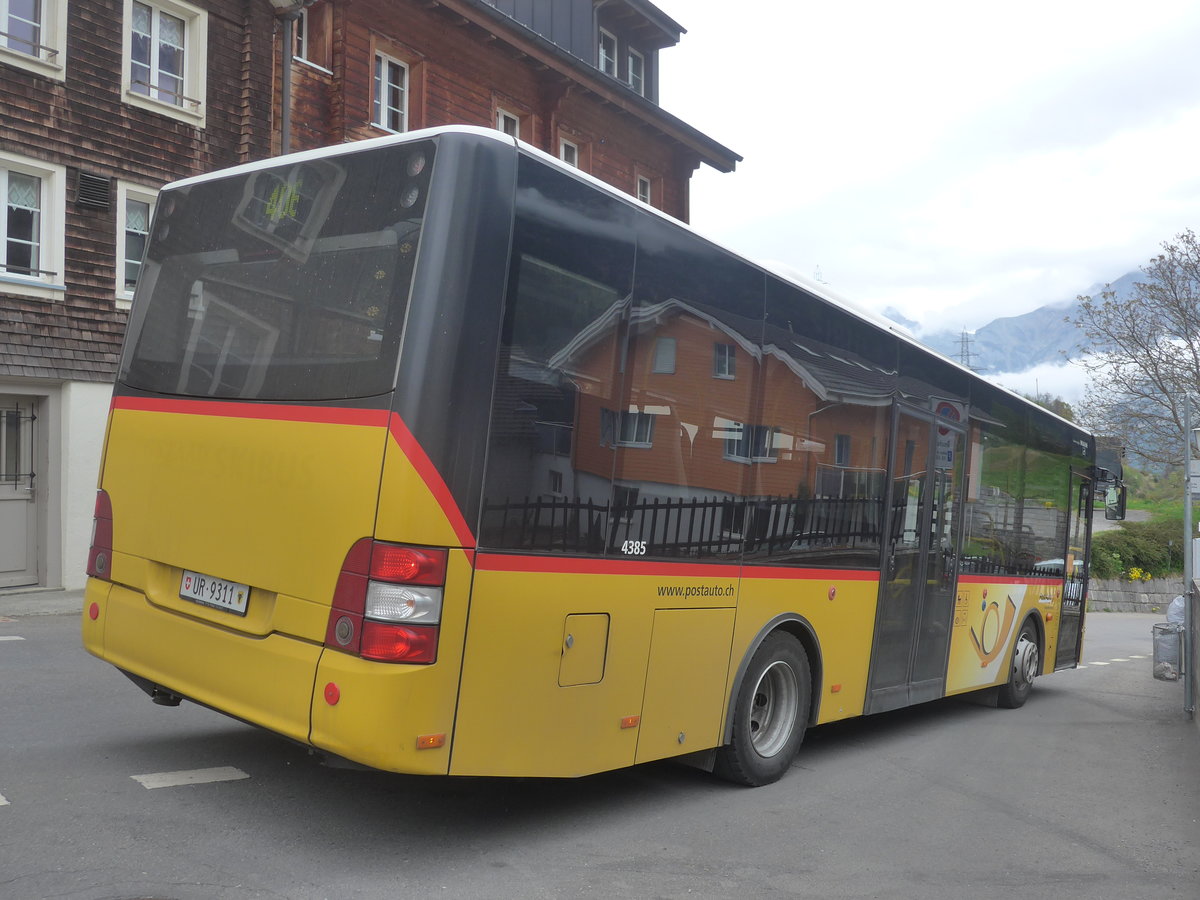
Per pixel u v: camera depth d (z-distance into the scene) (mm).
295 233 4941
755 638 6273
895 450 8008
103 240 14531
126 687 7730
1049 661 11812
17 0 13703
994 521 10023
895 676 8125
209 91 15859
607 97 24250
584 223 5004
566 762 4938
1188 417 11375
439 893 4305
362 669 4309
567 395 4879
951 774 7418
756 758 6406
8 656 8906
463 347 4426
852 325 7441
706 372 5832
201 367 5238
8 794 5105
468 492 4426
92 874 4199
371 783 5699
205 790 5367
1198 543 12055
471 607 4441
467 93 21109
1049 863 5473
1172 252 41094
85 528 14297
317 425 4621
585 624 4992
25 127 13602
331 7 18312
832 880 4922
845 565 7301
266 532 4754
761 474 6332
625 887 4582
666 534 5512
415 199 4555
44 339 13844
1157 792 7312
